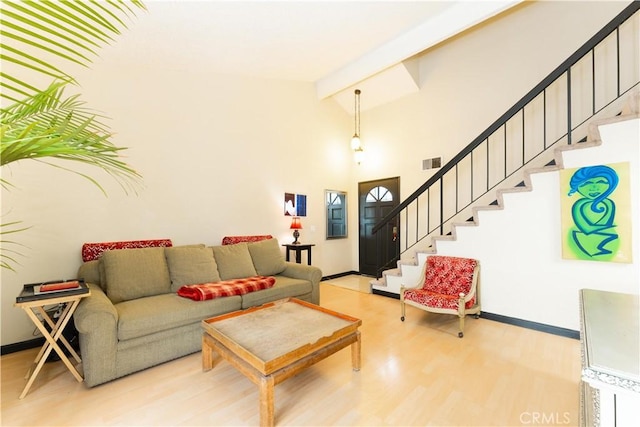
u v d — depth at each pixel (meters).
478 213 3.32
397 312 3.58
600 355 0.77
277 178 4.67
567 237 2.72
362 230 5.84
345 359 2.41
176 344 2.41
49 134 0.85
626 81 3.19
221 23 2.58
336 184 5.65
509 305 3.12
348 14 2.71
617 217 2.47
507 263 3.13
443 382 2.06
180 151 3.61
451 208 4.56
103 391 1.99
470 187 4.38
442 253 3.63
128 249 2.83
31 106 0.97
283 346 1.83
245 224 4.26
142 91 3.30
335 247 5.64
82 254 2.84
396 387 2.01
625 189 2.44
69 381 2.11
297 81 4.89
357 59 4.16
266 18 2.59
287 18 2.64
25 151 0.76
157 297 2.68
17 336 2.58
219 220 3.97
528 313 3.01
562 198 2.75
